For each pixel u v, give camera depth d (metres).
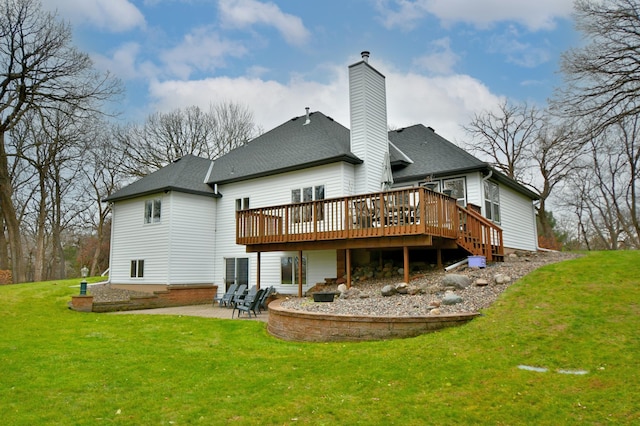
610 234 31.53
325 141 16.42
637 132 22.52
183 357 7.32
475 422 4.25
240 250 17.59
